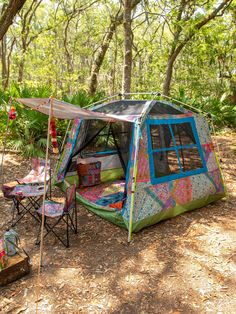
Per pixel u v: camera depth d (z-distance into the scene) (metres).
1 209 5.27
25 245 4.20
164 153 4.99
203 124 5.79
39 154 8.20
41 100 4.16
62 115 5.04
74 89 14.95
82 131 6.13
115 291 3.34
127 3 7.59
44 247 4.16
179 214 5.25
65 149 6.27
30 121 8.22
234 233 4.62
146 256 4.00
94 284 3.44
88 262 3.85
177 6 10.57
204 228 4.77
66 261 3.86
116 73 22.92
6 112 8.31
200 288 3.40
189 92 18.88
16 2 6.93
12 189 4.95
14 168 7.46
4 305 3.09
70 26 23.00
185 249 4.17
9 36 24.27
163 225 4.88
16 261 3.46
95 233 4.59
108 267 3.75
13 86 8.89
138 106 5.18
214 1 10.97
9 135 8.84
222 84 17.62
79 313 3.01
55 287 3.37
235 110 13.85
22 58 15.93
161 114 5.11
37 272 3.63
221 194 5.79
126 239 4.43
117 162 6.96
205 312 3.05
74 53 21.62
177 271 3.69
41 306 3.09
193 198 5.33
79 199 5.65
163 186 4.90
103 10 18.09
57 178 6.26
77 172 6.27
